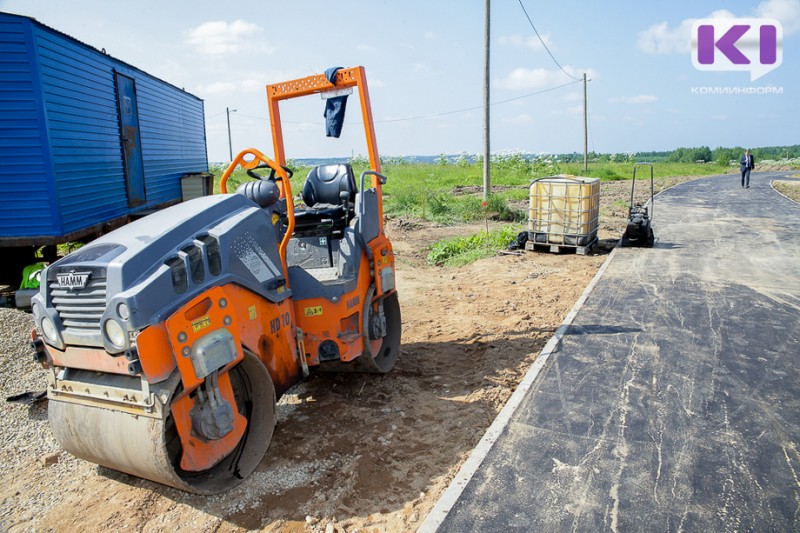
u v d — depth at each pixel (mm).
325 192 5711
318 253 5273
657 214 17469
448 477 3914
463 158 40750
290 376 4441
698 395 4781
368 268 5203
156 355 3166
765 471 3664
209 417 3480
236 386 4035
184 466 3447
